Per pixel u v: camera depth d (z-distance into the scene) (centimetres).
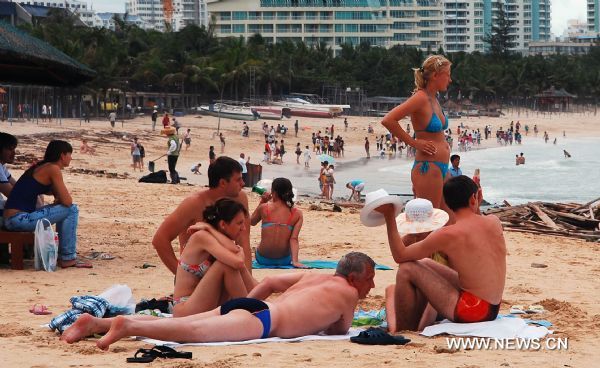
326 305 845
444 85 1162
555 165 8288
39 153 5684
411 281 884
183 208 1021
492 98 18575
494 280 871
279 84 15112
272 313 820
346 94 15788
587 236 2211
